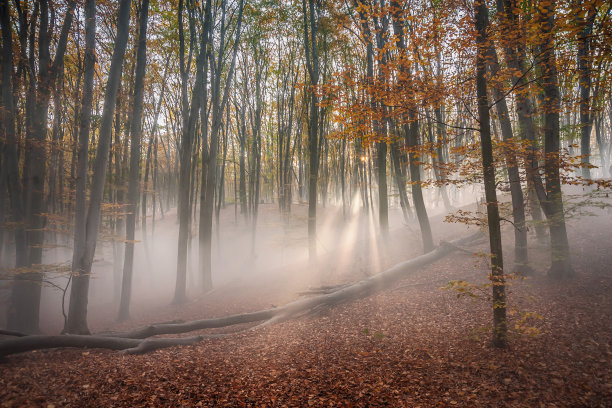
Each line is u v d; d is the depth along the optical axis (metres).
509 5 7.65
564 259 8.84
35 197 9.92
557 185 8.76
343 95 6.81
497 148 7.21
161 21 17.59
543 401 5.05
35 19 11.06
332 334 8.59
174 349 7.95
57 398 5.29
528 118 10.26
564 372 5.63
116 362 6.87
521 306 8.26
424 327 8.23
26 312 9.68
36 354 7.02
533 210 10.86
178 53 18.75
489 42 6.02
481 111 6.40
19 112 11.09
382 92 6.56
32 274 9.70
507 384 5.55
